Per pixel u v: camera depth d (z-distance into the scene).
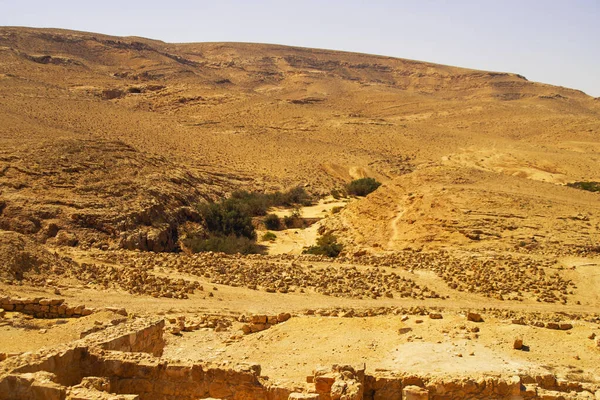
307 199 93.69
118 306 27.86
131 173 72.56
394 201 61.44
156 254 40.44
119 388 16.39
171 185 73.62
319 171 115.88
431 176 63.31
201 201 75.44
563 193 63.12
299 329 25.20
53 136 90.81
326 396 15.91
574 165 131.00
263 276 35.88
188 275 35.44
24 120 103.88
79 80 178.75
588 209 57.38
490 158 136.88
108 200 61.16
